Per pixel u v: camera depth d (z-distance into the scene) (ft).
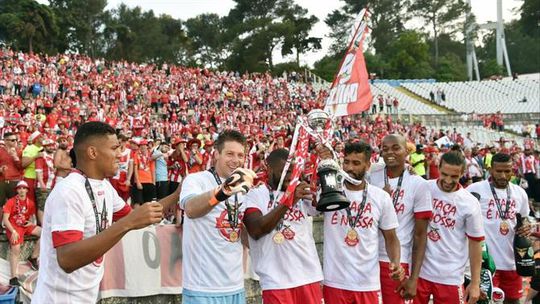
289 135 61.00
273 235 16.49
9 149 33.30
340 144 39.27
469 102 186.29
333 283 16.92
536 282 21.31
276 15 288.30
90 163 11.76
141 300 25.04
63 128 64.34
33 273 27.27
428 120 145.48
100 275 12.05
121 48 271.08
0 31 218.59
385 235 17.10
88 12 276.00
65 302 11.40
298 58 273.33
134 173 39.14
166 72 152.56
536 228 21.94
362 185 17.13
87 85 110.93
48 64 126.72
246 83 156.76
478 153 71.97
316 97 160.76
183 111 106.11
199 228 15.19
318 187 16.40
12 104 83.25
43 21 224.12
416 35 273.33
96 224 11.68
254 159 44.14
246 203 16.22
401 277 16.57
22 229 27.66
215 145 15.65
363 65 18.65
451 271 18.31
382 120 128.57
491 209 21.95
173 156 43.39
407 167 18.85
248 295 27.43
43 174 33.37
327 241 17.19
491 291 20.20
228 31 269.85
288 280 16.39
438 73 270.67
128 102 112.57
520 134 144.15
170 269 25.75
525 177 70.08
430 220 18.49
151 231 25.52
